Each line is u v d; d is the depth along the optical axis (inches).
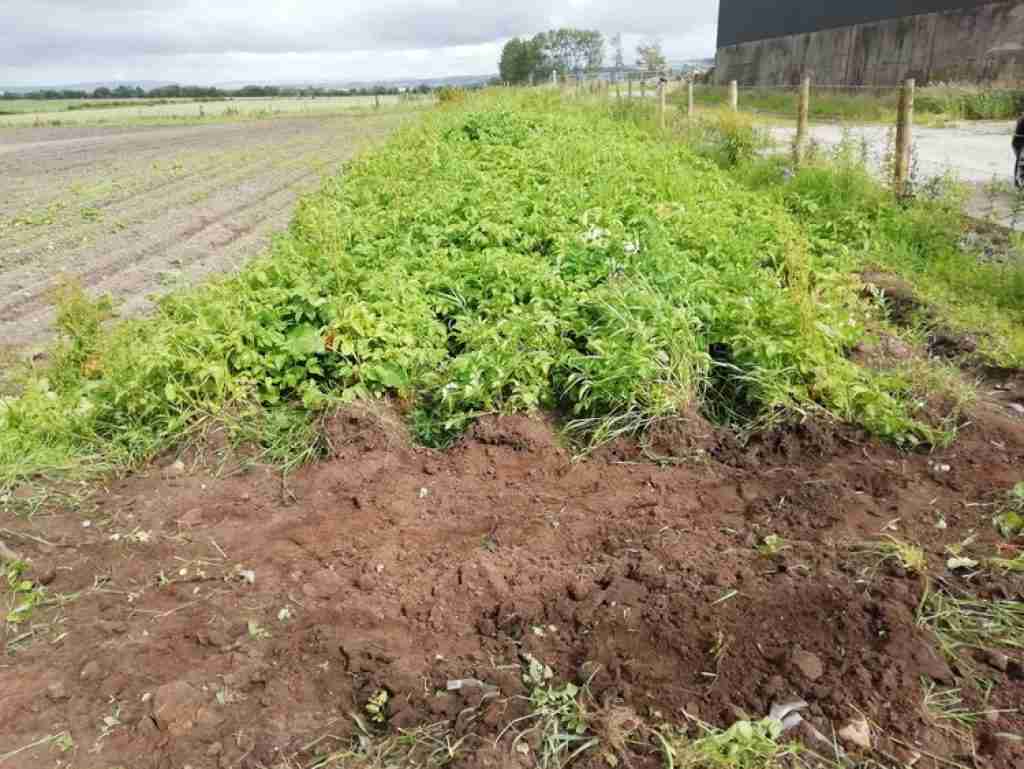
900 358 203.2
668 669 110.3
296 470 169.8
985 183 381.1
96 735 103.8
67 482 166.7
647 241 243.4
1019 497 142.6
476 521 148.7
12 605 130.0
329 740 102.3
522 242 267.6
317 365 193.3
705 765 95.3
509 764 96.5
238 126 1277.1
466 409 186.2
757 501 149.7
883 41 1115.3
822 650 111.2
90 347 210.7
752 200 352.5
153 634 121.7
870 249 301.9
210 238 398.3
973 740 97.8
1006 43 900.6
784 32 1412.4
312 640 118.1
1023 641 111.5
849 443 167.5
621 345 183.9
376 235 287.9
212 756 99.9
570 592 126.1
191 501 159.9
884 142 581.0
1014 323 232.4
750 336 187.9
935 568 126.8
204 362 186.7
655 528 142.8
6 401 192.7
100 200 513.3
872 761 95.3
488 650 116.3
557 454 171.2
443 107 1088.8
